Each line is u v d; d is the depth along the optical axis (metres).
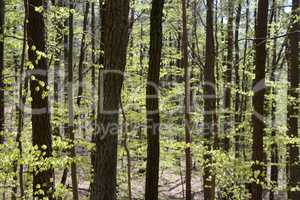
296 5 13.39
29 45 8.30
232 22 16.78
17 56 14.08
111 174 6.33
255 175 9.74
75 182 9.79
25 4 7.17
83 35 13.50
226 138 14.89
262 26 9.41
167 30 16.30
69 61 10.50
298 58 13.88
